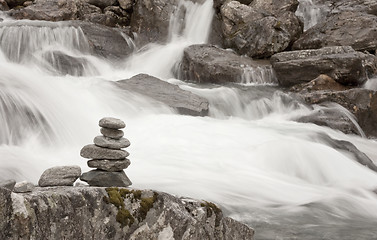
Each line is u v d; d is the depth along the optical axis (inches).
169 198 165.9
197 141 399.9
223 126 450.0
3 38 634.8
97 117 426.0
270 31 655.1
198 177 318.7
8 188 134.9
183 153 365.4
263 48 651.5
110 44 705.0
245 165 356.5
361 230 262.7
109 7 804.0
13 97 372.2
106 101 463.5
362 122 514.3
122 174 188.5
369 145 479.5
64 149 359.3
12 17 723.4
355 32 636.7
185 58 644.7
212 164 349.4
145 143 385.4
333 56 568.7
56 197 140.8
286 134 438.9
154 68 679.1
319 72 569.9
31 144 348.2
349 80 562.6
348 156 401.7
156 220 160.4
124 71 675.4
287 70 582.6
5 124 349.4
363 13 677.3
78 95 449.1
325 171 360.5
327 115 502.3
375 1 721.0
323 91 538.0
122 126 192.5
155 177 307.3
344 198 312.2
